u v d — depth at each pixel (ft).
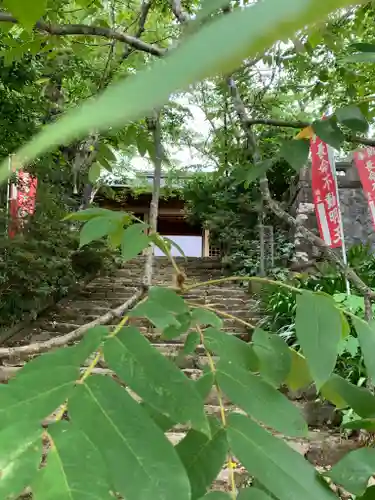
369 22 8.74
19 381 1.33
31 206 18.40
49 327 18.43
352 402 2.23
